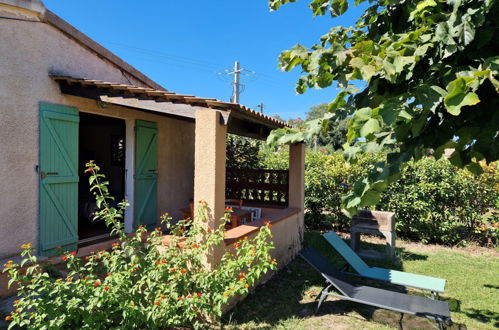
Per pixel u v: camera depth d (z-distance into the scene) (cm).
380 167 186
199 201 402
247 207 747
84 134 973
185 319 334
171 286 331
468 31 170
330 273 459
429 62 191
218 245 378
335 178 891
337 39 265
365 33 268
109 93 475
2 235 422
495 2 176
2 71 421
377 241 838
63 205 507
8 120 428
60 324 265
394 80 173
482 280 555
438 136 184
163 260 346
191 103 421
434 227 797
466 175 778
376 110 161
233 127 591
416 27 209
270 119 534
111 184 912
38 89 467
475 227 792
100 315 298
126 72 669
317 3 280
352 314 425
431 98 162
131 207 644
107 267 334
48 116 477
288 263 636
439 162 812
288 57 239
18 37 439
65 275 427
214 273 354
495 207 779
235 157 1002
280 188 775
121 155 895
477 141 190
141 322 324
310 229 944
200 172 407
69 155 517
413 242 830
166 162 739
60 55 505
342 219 899
